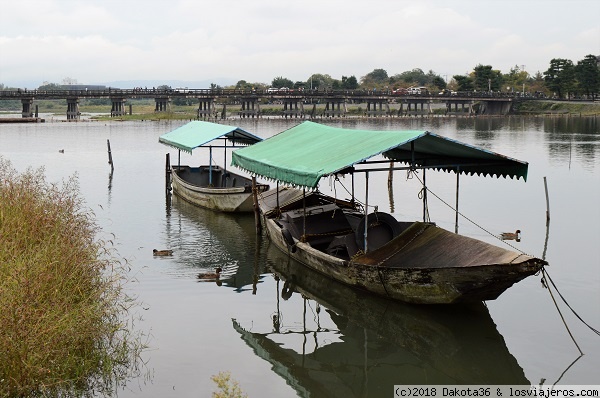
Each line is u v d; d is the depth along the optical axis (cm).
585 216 2550
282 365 1241
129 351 1255
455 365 1268
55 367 1052
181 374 1174
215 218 2588
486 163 1742
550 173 3806
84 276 1297
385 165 4203
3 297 1065
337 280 1680
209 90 10194
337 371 1231
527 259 1268
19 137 6425
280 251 2053
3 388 973
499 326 1422
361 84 19362
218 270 1778
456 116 11312
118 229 2352
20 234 1307
